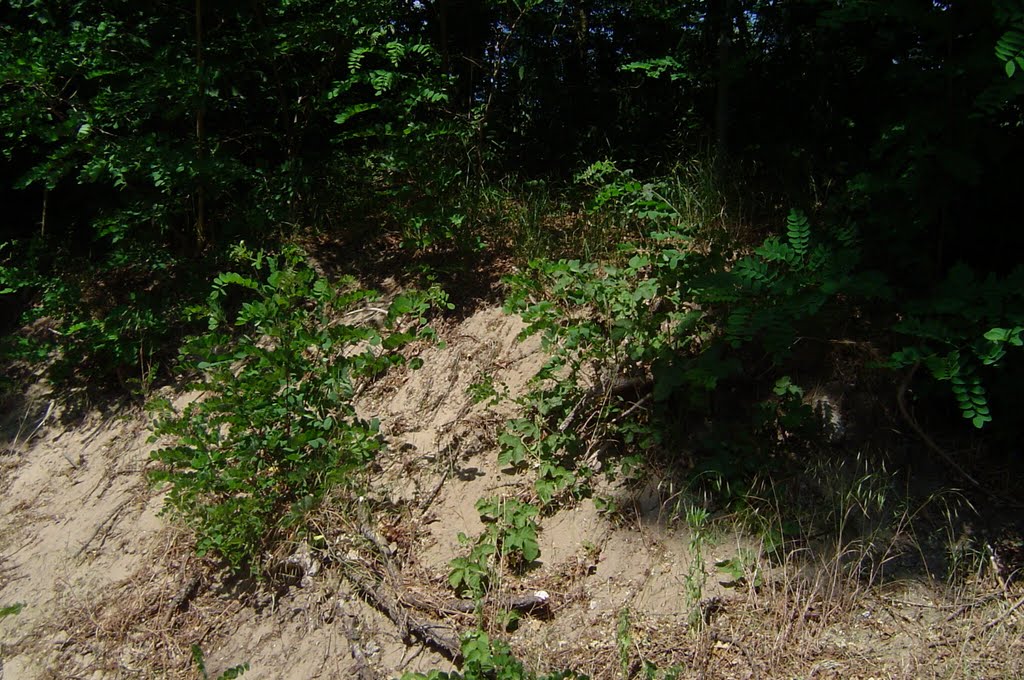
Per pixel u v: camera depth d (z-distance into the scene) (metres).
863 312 4.03
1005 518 3.50
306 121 6.04
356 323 5.33
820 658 3.23
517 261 5.35
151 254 5.61
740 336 3.69
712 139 5.63
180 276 5.87
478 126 5.84
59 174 5.30
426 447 4.54
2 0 5.96
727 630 3.39
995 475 3.61
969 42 3.39
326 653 3.76
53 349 5.78
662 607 3.54
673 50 5.73
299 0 5.63
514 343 4.80
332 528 4.11
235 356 4.34
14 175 6.41
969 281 3.24
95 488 5.01
